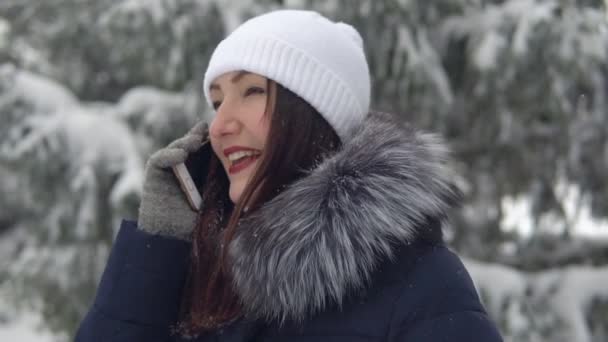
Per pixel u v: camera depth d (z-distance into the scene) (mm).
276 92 1028
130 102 3316
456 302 882
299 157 1012
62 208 2916
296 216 908
